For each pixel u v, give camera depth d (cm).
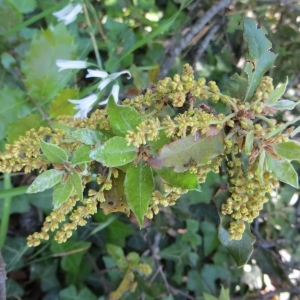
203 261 53
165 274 51
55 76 36
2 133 35
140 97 21
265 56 23
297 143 18
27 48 39
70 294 44
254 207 20
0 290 28
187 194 47
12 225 46
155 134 18
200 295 50
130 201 18
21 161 20
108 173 20
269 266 51
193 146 19
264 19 49
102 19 50
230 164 21
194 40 52
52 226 19
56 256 47
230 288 53
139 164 19
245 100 22
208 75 53
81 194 19
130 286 43
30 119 34
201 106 21
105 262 45
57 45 35
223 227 22
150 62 50
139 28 50
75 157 18
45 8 44
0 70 39
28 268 47
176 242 50
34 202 43
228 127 21
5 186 37
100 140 19
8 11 36
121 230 46
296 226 56
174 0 49
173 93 20
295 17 49
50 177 19
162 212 46
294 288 50
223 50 53
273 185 20
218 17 50
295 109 48
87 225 46
